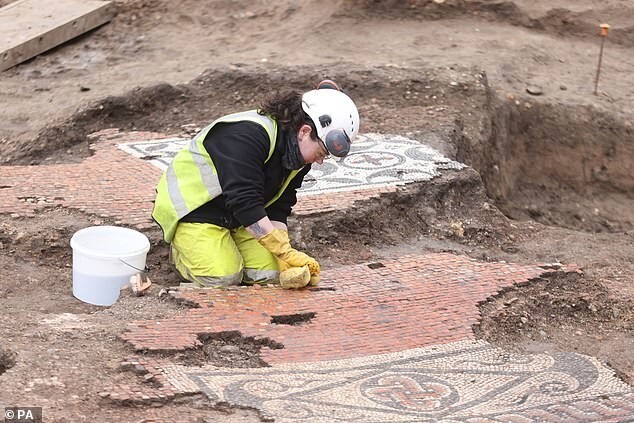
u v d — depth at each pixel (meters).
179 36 14.85
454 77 12.23
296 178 7.05
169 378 5.50
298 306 6.63
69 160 10.60
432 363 5.95
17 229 7.86
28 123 11.36
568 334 6.91
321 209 8.45
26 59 14.01
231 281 6.96
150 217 8.12
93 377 5.46
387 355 6.04
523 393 5.60
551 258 8.48
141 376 5.54
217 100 12.08
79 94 12.35
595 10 14.92
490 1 14.88
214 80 12.32
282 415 5.14
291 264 6.86
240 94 12.17
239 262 7.05
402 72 12.36
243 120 6.70
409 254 8.25
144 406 5.21
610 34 14.75
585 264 8.30
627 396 5.61
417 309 6.74
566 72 13.66
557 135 12.56
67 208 8.31
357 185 9.06
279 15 15.01
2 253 7.65
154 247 7.77
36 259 7.67
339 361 5.92
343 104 6.63
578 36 14.80
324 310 6.62
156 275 7.55
